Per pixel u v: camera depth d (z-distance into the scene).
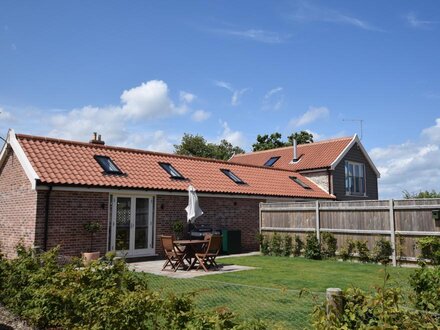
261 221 20.09
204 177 20.58
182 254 13.52
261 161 32.59
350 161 28.75
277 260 16.44
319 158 28.56
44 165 14.96
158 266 14.45
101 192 15.64
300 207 18.36
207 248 13.40
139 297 5.01
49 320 6.46
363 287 9.81
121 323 4.93
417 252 14.22
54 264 7.72
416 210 14.45
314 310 4.15
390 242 14.97
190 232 17.61
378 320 3.80
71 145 17.50
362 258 15.79
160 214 17.56
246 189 21.16
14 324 6.83
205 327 4.15
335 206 17.03
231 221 20.34
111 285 6.14
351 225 16.38
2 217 16.27
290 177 26.50
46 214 14.09
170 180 18.48
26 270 7.77
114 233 15.95
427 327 3.61
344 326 3.73
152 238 17.20
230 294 8.87
